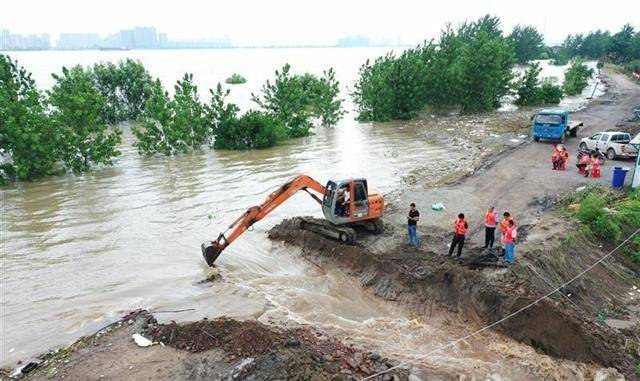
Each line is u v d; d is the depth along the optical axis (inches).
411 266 619.8
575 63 3501.5
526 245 669.3
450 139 1505.9
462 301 559.8
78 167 1179.3
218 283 620.4
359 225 742.5
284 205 922.7
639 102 2139.5
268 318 536.1
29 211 905.5
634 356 512.1
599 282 645.9
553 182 976.9
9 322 537.6
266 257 699.4
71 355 467.8
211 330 482.3
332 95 1843.0
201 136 1445.6
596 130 1515.7
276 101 1722.4
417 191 955.3
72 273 654.5
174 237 774.5
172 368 436.8
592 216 751.7
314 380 404.8
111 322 531.2
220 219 848.9
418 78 1946.4
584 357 487.8
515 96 2566.4
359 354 464.1
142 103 2048.5
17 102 1130.0
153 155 1385.3
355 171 1149.1
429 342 504.7
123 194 1004.6
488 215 649.0
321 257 685.3
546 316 510.3
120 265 677.9
